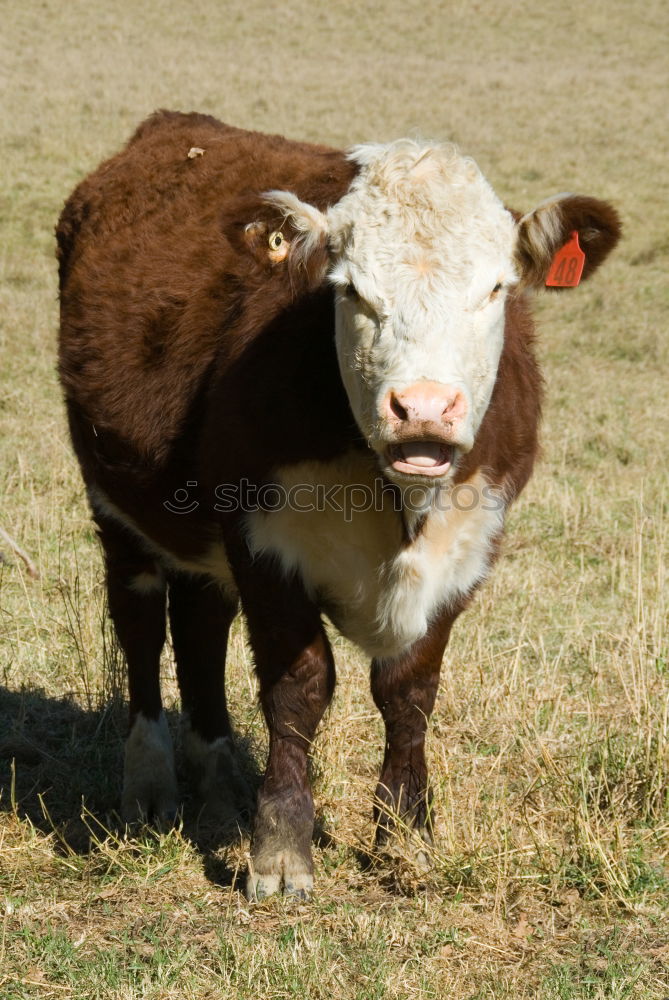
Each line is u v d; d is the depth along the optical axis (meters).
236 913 7.48
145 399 8.63
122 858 8.22
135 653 9.50
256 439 7.44
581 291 29.17
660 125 48.25
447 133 44.66
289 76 53.25
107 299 9.23
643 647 10.85
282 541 7.58
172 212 9.47
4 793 9.39
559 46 64.38
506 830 8.08
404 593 7.65
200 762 9.55
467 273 6.89
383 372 6.71
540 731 9.94
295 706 7.77
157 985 6.61
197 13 66.62
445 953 7.07
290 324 7.47
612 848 8.13
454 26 68.06
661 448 18.64
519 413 8.22
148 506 8.87
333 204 7.99
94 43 57.09
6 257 28.83
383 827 8.09
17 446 17.23
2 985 6.64
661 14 71.38
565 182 39.19
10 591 12.65
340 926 7.30
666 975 6.88
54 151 38.06
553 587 13.40
